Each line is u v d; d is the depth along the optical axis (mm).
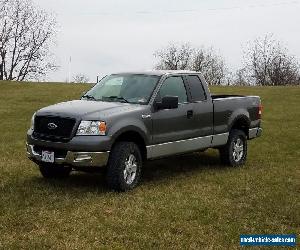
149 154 8414
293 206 7180
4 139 14438
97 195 7602
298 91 34344
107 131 7633
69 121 7664
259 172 9852
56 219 6340
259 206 7207
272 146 13688
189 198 7617
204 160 11219
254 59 77125
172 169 10086
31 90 35062
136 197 7570
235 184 8672
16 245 5367
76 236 5742
